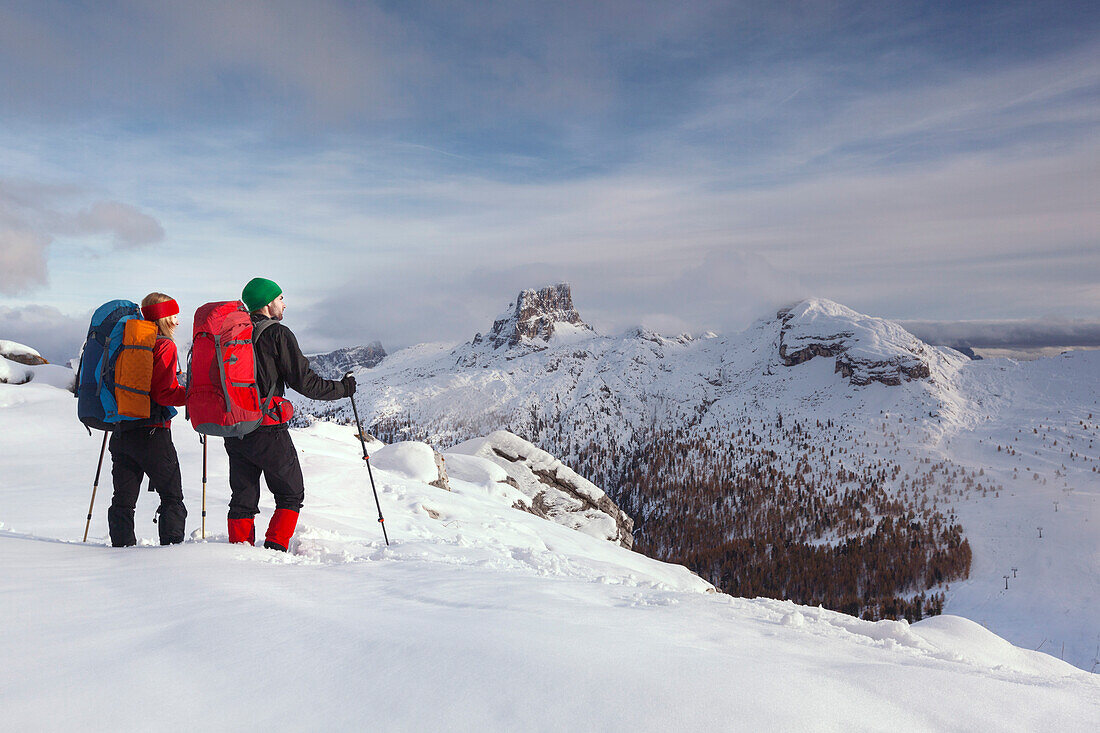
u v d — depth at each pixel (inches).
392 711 86.6
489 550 344.8
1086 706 110.6
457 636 113.6
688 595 224.8
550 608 146.3
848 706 96.4
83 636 110.4
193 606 128.6
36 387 836.0
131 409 225.3
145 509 377.1
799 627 186.7
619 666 102.3
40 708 84.4
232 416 210.5
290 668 98.8
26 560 172.2
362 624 120.3
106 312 235.5
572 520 1274.6
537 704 88.7
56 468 530.6
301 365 232.8
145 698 88.4
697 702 91.0
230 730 81.5
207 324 213.8
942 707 100.7
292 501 238.1
